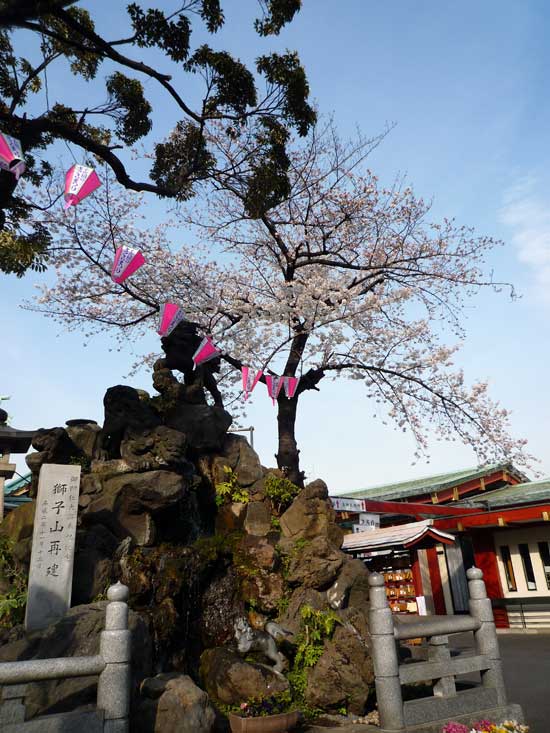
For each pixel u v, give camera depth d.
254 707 7.03
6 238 11.90
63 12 9.53
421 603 12.79
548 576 17.53
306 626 8.40
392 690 7.05
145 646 7.08
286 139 12.56
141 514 9.37
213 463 11.55
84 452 10.52
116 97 12.66
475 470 24.19
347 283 17.27
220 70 11.33
